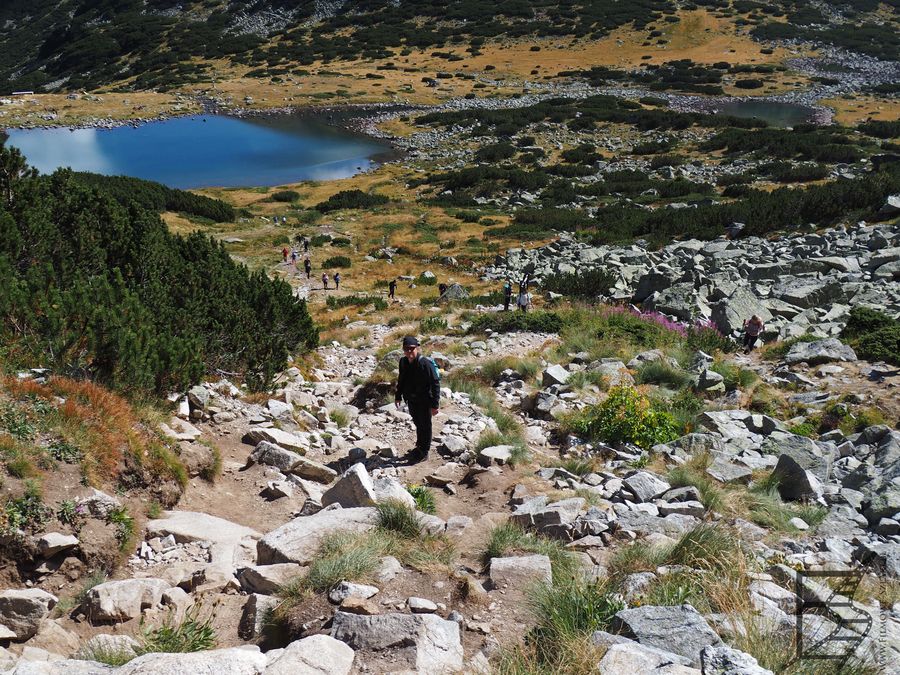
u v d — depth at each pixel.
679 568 5.57
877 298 23.67
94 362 8.39
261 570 5.51
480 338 21.91
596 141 89.88
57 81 138.88
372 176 81.06
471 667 4.24
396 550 5.81
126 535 5.96
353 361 19.81
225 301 14.50
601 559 6.44
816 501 9.23
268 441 9.21
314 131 103.06
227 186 78.75
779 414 14.34
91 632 4.88
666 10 153.50
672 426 12.14
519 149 86.81
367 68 133.75
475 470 9.06
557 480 8.99
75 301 8.61
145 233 14.28
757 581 5.43
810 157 73.50
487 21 153.62
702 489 8.80
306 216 63.50
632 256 37.81
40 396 6.80
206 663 3.86
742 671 3.64
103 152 90.88
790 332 21.53
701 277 28.19
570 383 14.48
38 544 5.38
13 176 12.75
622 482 9.19
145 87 125.19
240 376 13.30
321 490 8.16
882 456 10.94
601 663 3.82
